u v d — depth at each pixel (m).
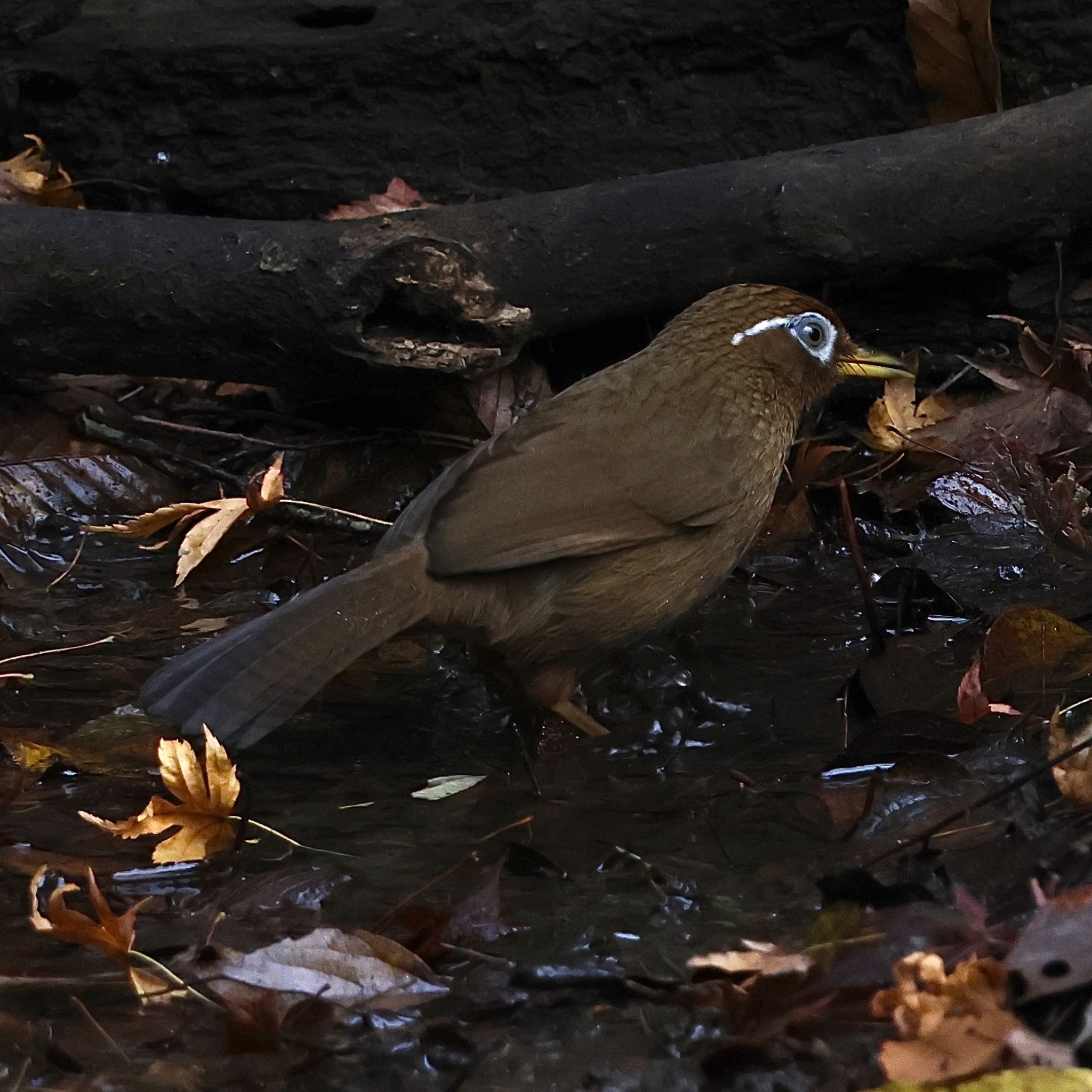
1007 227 12.21
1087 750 7.38
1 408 13.20
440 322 12.02
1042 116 12.11
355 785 8.53
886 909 6.45
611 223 12.21
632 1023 5.97
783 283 12.49
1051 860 6.74
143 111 14.53
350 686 10.01
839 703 9.23
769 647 10.13
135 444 12.95
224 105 14.41
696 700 9.38
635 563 8.85
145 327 12.22
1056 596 10.44
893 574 11.15
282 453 12.41
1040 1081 5.26
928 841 7.17
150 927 6.88
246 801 8.33
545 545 8.54
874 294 13.31
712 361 9.44
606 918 6.80
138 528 10.63
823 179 12.11
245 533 12.22
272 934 6.77
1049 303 13.02
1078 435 12.31
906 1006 5.57
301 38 14.20
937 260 12.40
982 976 5.70
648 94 13.91
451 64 14.03
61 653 10.32
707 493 9.00
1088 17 13.05
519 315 12.04
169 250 12.03
